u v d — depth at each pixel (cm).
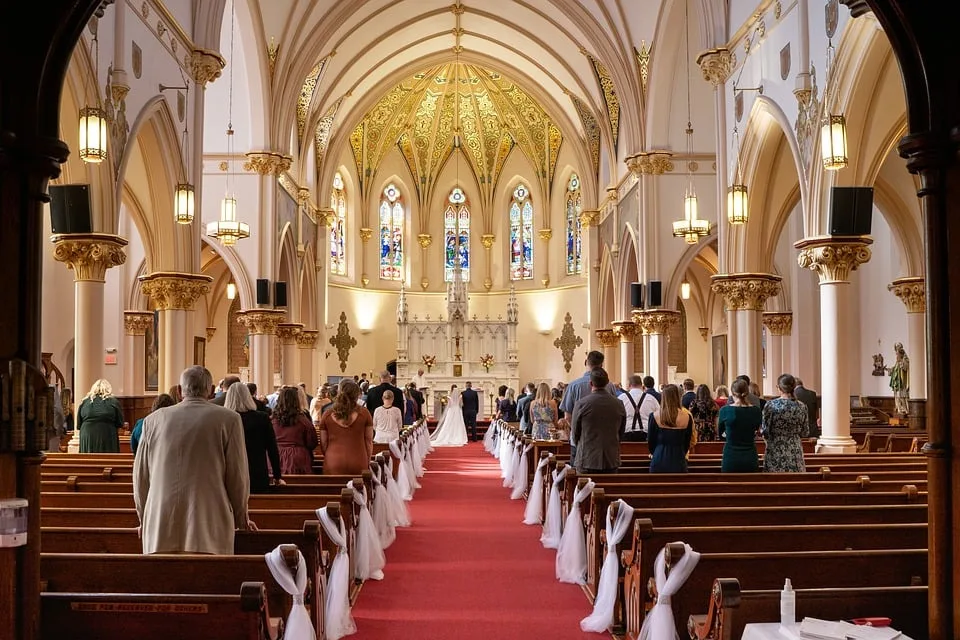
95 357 1398
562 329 3853
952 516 467
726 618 457
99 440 1224
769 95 1566
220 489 604
